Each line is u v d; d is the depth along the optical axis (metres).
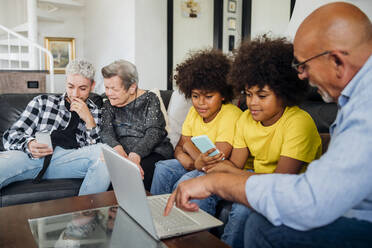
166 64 4.62
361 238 0.71
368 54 0.76
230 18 4.64
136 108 2.04
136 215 1.05
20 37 4.92
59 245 0.91
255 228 0.80
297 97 1.33
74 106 1.95
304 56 0.83
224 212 1.39
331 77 0.80
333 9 0.78
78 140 2.06
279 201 0.72
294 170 1.28
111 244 0.92
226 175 0.85
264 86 1.27
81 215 1.13
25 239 0.95
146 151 1.92
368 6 2.00
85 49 6.68
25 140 1.84
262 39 1.43
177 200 0.90
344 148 0.68
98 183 1.75
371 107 0.68
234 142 1.56
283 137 1.35
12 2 6.58
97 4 5.82
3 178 1.71
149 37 4.46
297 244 0.72
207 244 0.93
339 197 0.66
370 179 0.66
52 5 6.07
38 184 1.78
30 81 4.48
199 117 1.81
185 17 4.60
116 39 5.00
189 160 1.76
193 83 1.62
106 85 1.96
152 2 4.44
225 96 1.67
